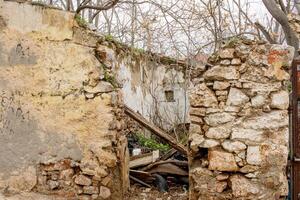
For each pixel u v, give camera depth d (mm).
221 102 4582
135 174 6617
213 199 4602
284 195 4535
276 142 4520
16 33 5383
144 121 7438
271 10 8414
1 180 5414
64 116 5410
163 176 6633
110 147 5395
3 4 5367
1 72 5395
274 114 4527
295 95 4695
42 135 5414
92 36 5395
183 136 10430
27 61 5395
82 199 5398
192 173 4660
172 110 12477
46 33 5379
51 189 5406
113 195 5480
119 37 11516
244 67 4547
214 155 4578
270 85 4535
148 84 12453
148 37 11391
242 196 4543
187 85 11258
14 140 5410
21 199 5238
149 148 8781
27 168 5410
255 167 4520
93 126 5402
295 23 8984
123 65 10367
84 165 5402
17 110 5414
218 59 4621
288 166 4801
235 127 4551
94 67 5391
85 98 5406
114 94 5449
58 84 5398
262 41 4535
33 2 5367
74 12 5391
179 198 5918
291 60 4539
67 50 5395
